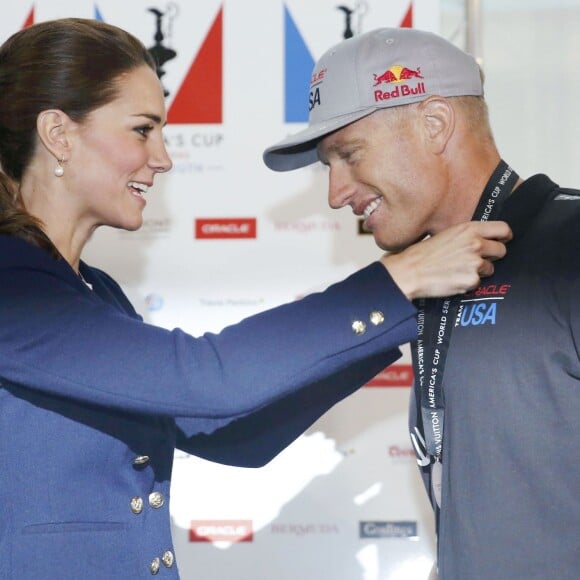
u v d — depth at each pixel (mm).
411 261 3318
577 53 7316
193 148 7137
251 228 7133
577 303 3352
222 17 7105
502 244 3381
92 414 3453
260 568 7051
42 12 7117
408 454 7062
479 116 3826
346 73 3770
